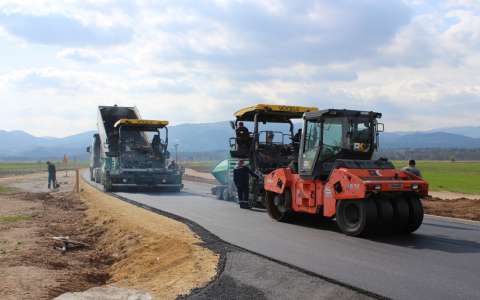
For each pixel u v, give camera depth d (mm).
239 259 8469
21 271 8062
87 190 26141
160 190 25938
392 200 10906
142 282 7898
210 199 20500
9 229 12852
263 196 16172
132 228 12359
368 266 8070
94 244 12062
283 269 7750
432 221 13727
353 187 10711
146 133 27422
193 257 8797
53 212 17156
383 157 12227
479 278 7348
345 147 12141
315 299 6375
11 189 29125
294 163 13281
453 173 44656
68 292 7102
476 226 12688
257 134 17016
